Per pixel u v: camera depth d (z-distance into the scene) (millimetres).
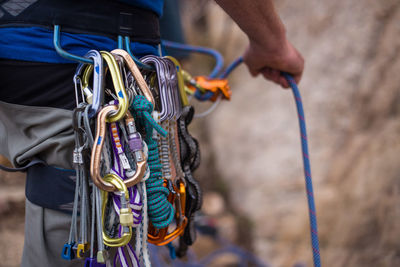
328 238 2053
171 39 1226
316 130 2410
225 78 1068
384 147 1976
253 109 2947
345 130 2285
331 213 2105
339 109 2305
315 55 2541
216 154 3049
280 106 2771
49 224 642
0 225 2043
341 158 2217
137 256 577
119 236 553
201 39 3506
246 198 2684
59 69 604
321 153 2320
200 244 2441
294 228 2334
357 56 2328
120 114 541
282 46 854
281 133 2684
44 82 606
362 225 1893
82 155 558
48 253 653
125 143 575
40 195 640
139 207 558
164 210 601
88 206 571
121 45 637
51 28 598
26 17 600
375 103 2156
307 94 2521
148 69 642
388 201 1819
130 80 611
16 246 1938
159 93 639
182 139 708
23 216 2104
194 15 3561
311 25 2641
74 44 601
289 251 2271
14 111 631
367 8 2355
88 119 535
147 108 568
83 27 608
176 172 683
